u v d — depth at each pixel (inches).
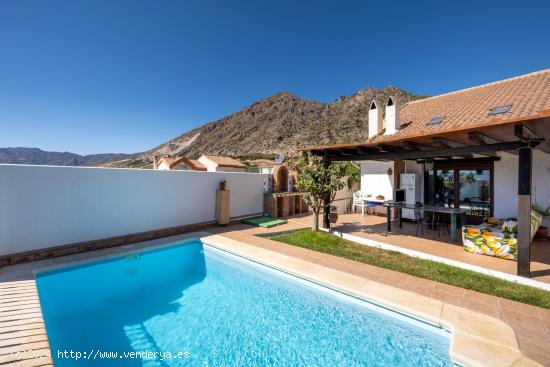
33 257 247.6
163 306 210.4
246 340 166.4
